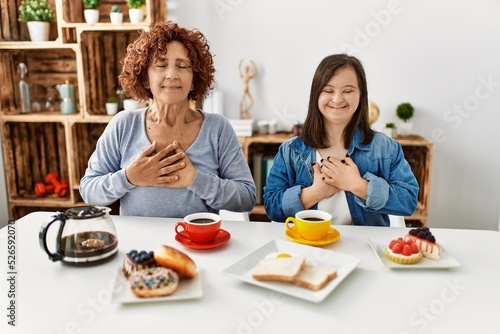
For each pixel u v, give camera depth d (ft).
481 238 3.93
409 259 3.30
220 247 3.70
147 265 3.04
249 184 4.70
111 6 8.45
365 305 2.81
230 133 4.79
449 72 8.36
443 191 8.81
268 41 8.61
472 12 8.10
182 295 2.86
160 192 4.48
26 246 3.69
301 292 2.90
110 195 4.38
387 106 8.61
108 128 4.68
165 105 4.44
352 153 4.71
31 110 8.89
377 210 4.44
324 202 4.63
